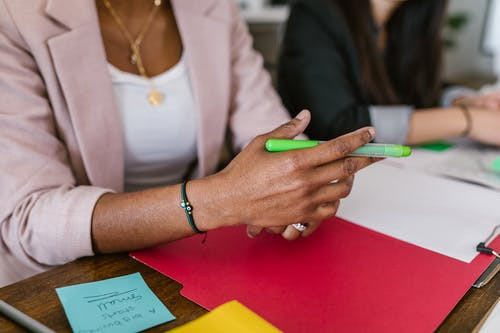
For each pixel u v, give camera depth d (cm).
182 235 59
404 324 47
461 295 51
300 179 53
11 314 46
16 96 69
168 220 57
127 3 88
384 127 110
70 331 45
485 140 110
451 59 199
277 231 62
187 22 91
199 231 58
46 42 72
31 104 70
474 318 48
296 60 123
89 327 45
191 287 53
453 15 192
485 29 187
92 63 77
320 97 117
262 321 43
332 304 50
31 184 64
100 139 80
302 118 59
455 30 194
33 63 73
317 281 54
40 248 61
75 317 47
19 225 62
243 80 101
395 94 135
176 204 57
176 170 98
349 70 126
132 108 87
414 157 103
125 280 54
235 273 56
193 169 100
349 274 55
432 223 68
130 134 87
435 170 94
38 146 69
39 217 61
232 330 42
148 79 88
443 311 49
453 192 80
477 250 60
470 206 74
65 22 74
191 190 57
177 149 94
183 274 55
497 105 121
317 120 117
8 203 63
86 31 76
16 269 68
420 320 47
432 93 140
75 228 59
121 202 60
